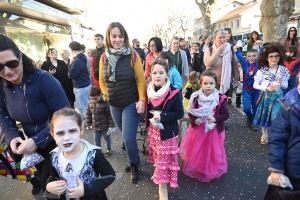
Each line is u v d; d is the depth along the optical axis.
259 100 3.42
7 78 1.52
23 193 2.67
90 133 4.48
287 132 1.65
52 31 9.94
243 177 2.71
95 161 1.50
